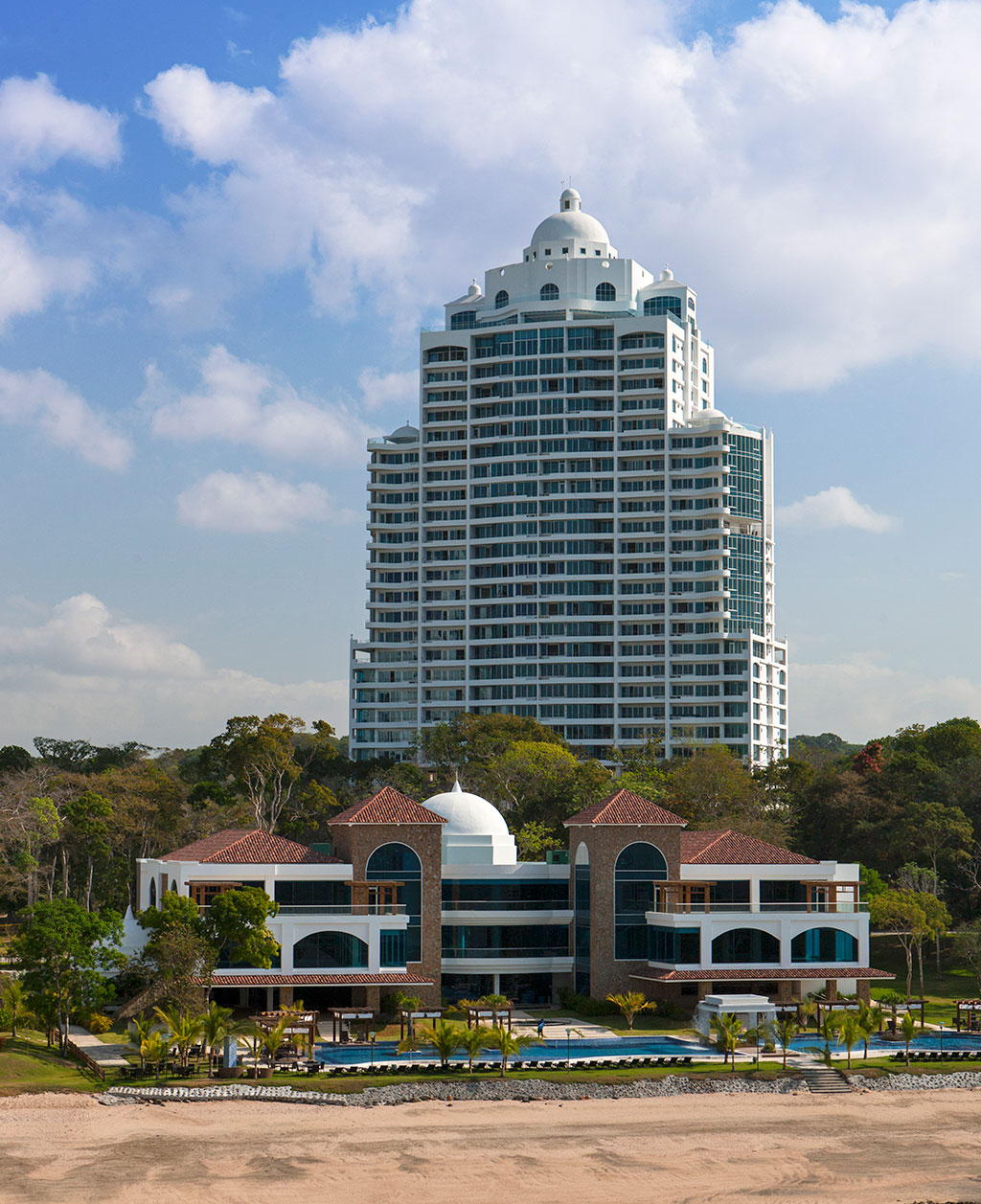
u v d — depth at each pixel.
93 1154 63.97
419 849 95.62
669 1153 67.56
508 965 99.69
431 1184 62.53
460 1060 80.62
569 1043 84.56
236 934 84.62
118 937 85.56
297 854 95.12
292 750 171.50
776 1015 91.44
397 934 93.44
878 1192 63.59
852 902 98.69
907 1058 82.56
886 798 144.50
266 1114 70.81
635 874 98.38
